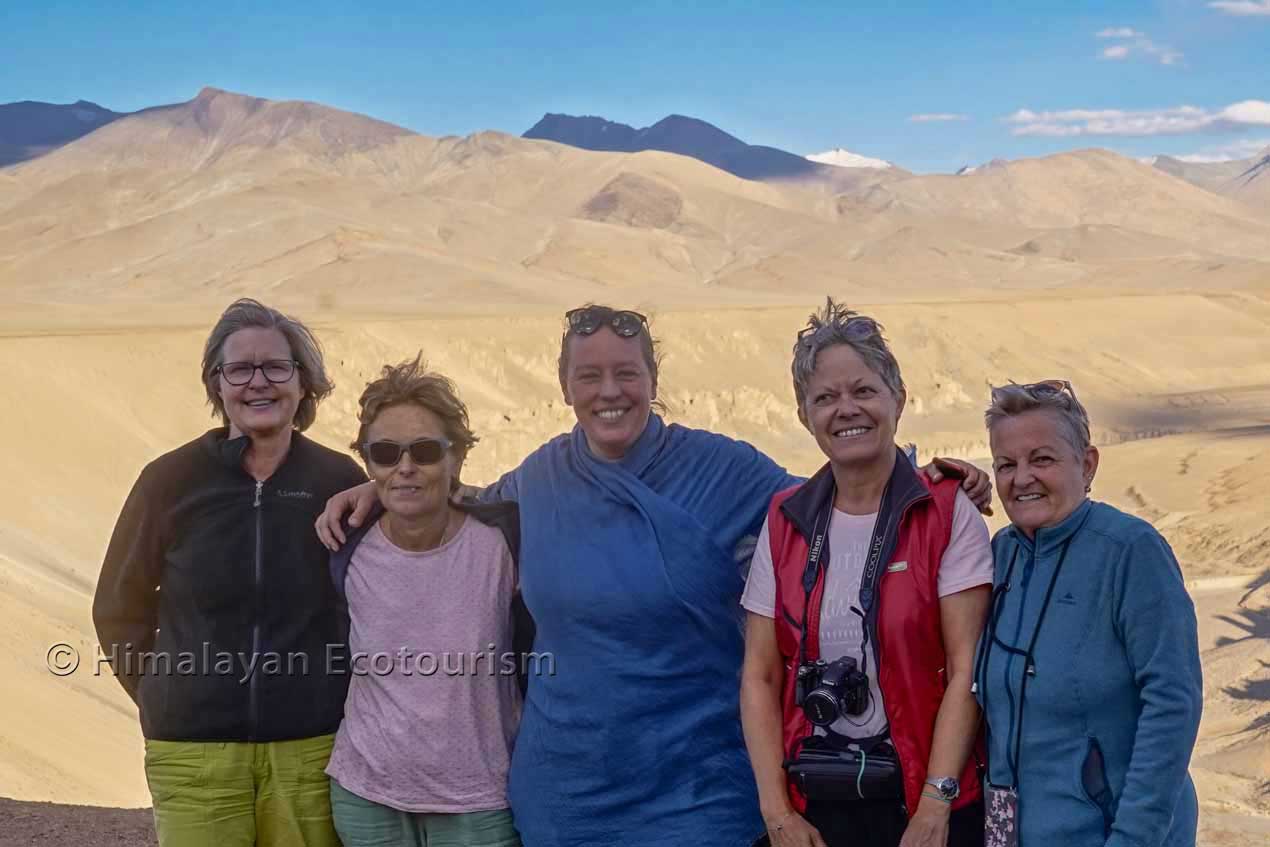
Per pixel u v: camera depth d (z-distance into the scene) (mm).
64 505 38688
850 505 4227
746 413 68250
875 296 153500
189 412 52031
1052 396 3957
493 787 4613
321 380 4832
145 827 7488
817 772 4059
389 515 4645
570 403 4527
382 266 151875
